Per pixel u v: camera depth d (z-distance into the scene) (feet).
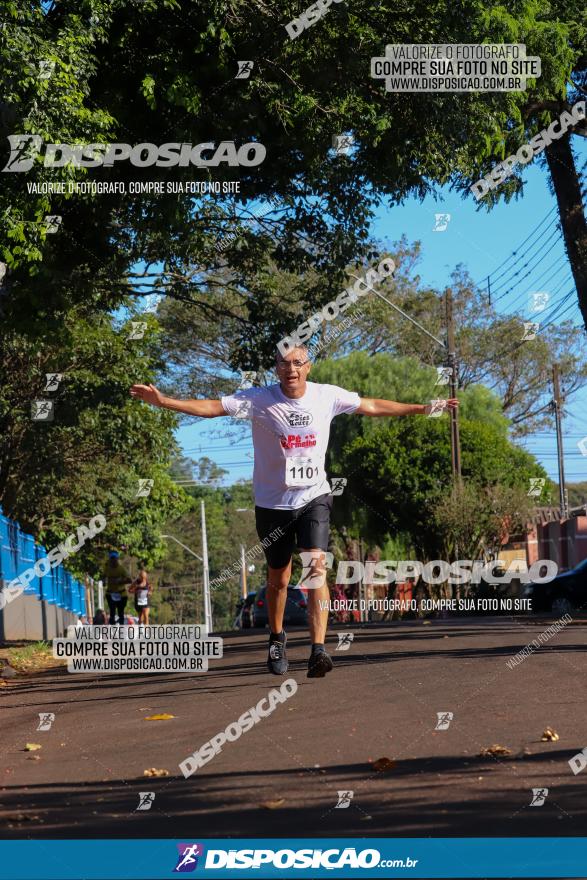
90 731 28.76
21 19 46.39
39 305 56.34
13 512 111.65
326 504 26.40
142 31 52.34
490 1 54.44
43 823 18.13
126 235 62.90
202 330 127.54
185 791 19.99
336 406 26.12
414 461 125.49
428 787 19.08
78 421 92.94
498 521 111.45
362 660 41.70
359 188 61.87
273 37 52.90
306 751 23.16
